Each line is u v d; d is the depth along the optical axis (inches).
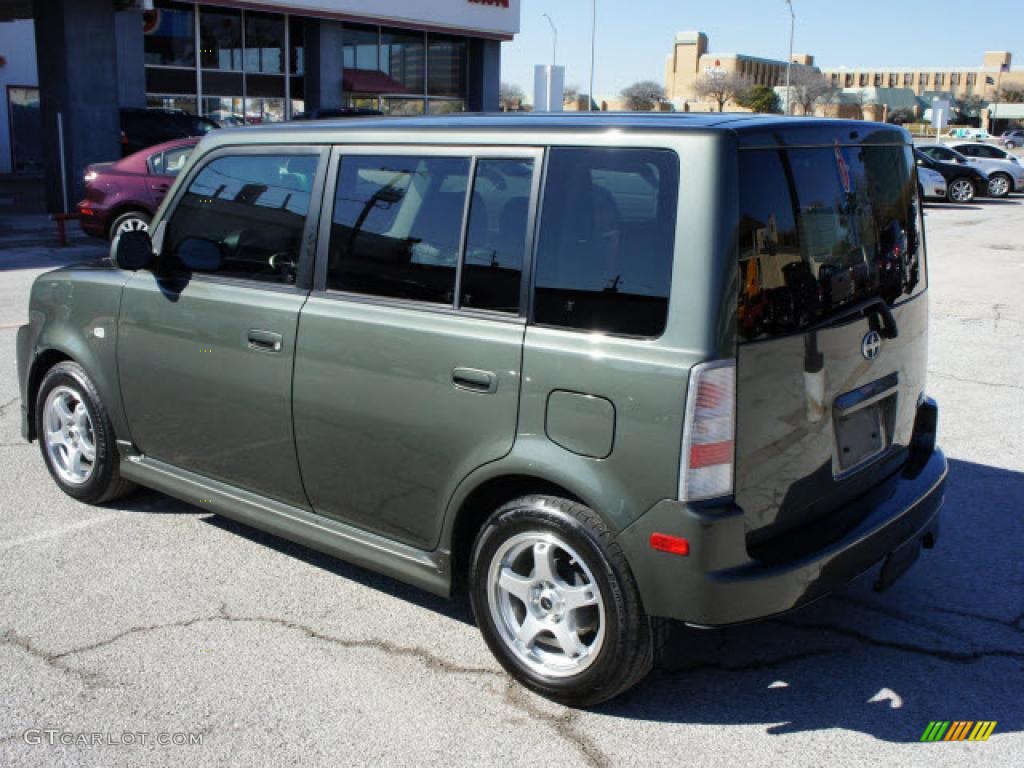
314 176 149.7
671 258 113.6
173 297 166.4
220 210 163.0
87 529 184.5
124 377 177.9
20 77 1199.6
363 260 143.0
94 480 189.2
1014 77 6033.5
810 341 122.5
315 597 158.6
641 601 117.9
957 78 6136.8
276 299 152.0
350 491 147.2
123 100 924.6
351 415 142.9
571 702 127.1
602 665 121.3
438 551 137.6
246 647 142.3
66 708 127.0
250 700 129.1
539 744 120.4
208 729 122.7
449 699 130.0
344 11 1040.8
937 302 437.7
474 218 131.1
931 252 628.7
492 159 130.0
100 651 140.8
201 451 168.7
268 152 156.8
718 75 3506.4
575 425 119.4
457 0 1138.0
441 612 154.3
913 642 146.1
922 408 157.6
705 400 111.1
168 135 794.8
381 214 141.3
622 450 115.8
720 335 111.7
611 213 118.7
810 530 127.3
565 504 122.2
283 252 153.3
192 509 195.3
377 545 145.5
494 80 1239.5
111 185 537.0
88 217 541.0
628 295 116.7
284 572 167.5
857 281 132.0
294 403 150.2
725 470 113.7
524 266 125.5
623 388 115.1
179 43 981.8
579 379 118.5
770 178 117.3
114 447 186.1
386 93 1141.1
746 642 145.9
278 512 159.0
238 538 181.6
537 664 129.6
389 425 138.5
